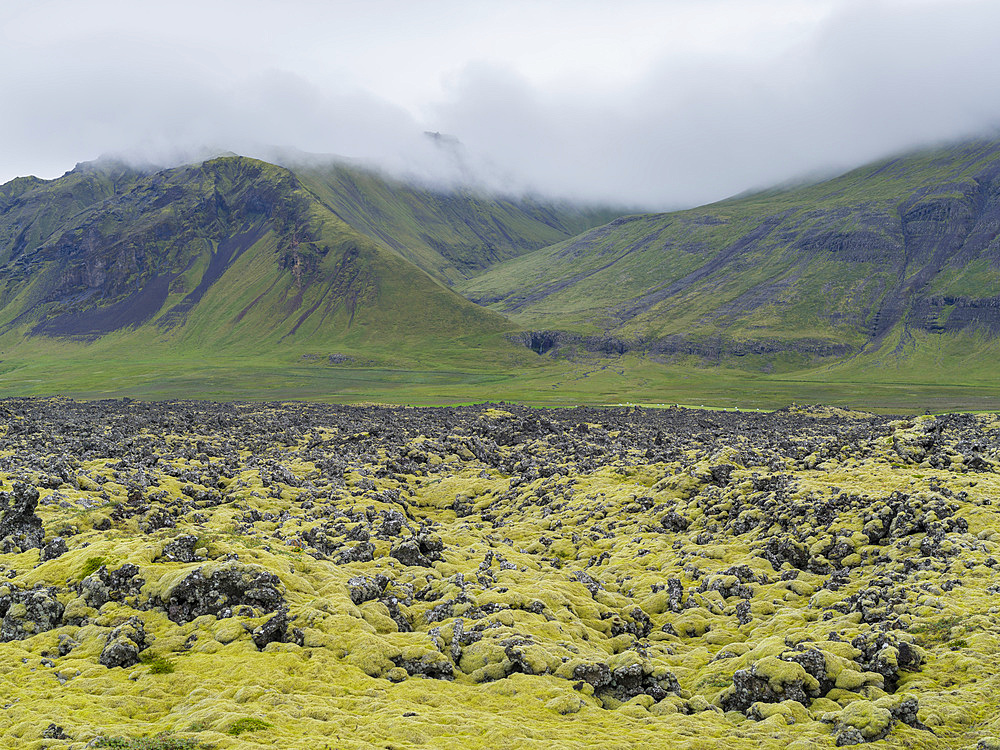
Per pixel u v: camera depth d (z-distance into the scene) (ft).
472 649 169.68
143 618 173.47
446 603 197.88
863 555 242.58
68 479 293.84
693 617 209.67
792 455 404.57
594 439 546.26
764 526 280.92
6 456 354.54
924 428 411.75
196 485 333.62
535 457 479.00
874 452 360.48
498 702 148.05
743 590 226.17
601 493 356.79
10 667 152.66
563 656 168.45
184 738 123.13
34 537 223.30
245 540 226.58
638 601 229.45
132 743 121.08
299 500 339.57
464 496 396.57
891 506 263.08
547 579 230.68
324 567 213.05
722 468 346.74
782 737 135.74
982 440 435.53
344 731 129.39
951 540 226.58
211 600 178.09
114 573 185.16
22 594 175.83
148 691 144.66
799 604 215.72
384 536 269.03
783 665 155.12
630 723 141.49
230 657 156.97
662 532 302.66
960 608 184.44
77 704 137.69
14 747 122.11
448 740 127.85
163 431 518.37
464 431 581.12
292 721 132.26
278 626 169.17
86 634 165.89
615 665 162.50
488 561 247.09
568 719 141.90
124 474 328.08
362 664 158.92
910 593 198.70
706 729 138.82
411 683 153.89
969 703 143.64
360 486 374.63
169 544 203.72
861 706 140.46
